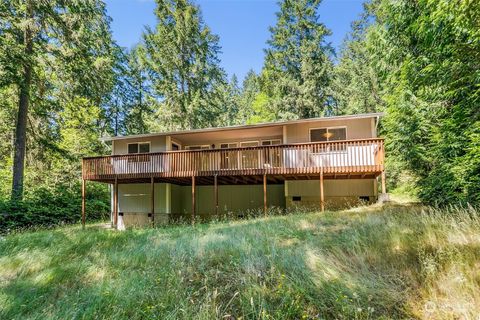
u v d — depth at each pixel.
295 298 2.99
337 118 11.17
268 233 6.05
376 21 22.33
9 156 16.56
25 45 11.55
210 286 3.51
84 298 3.30
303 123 12.51
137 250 5.48
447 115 9.08
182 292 3.32
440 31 6.99
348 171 10.02
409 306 2.71
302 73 21.73
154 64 22.17
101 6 14.55
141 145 14.95
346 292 2.96
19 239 7.00
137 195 14.88
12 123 15.35
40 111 13.84
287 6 22.91
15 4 11.63
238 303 3.07
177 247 5.28
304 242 5.02
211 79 23.72
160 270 4.11
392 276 3.23
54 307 3.21
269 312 2.81
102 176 12.94
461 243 3.82
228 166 11.23
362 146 10.03
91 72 14.33
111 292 3.38
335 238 4.98
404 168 13.13
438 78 7.60
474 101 6.61
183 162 11.87
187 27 22.34
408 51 10.50
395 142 12.66
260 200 14.34
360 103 21.25
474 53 6.01
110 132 24.08
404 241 4.19
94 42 14.37
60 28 12.77
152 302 3.15
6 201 12.38
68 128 18.89
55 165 17.55
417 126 11.30
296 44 22.69
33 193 14.63
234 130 13.10
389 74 12.85
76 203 16.09
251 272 3.64
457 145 7.59
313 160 10.41
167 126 23.00
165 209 14.31
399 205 9.16
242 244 5.01
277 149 10.77
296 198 12.83
